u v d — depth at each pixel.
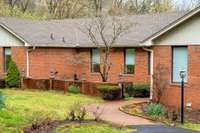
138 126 15.94
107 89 24.12
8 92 26.33
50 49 31.64
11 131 13.70
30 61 31.72
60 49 31.23
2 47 33.12
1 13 51.31
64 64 31.09
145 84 25.72
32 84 29.11
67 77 30.88
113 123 16.14
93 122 15.88
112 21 31.02
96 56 29.98
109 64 27.42
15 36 32.03
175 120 17.73
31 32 32.69
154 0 53.50
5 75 31.95
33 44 31.05
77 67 30.91
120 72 28.52
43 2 60.09
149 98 24.69
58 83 27.94
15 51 32.38
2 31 33.06
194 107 21.36
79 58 30.38
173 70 22.34
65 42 30.78
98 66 29.81
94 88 25.69
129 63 28.23
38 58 31.77
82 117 16.05
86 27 31.12
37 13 59.03
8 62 32.88
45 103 21.44
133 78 27.88
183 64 21.95
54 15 57.25
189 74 21.55
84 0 57.44
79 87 26.78
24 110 17.50
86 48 30.38
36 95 24.94
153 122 17.09
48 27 34.38
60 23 35.09
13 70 29.77
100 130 14.50
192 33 21.36
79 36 31.44
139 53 27.55
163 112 19.06
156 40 22.86
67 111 18.88
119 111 19.98
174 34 22.09
